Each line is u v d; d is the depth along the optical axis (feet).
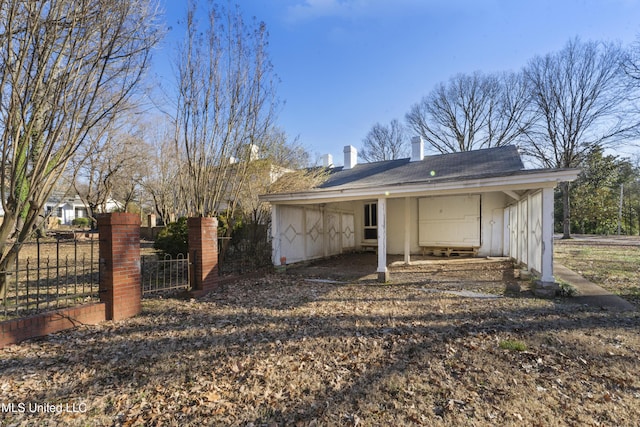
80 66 16.39
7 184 18.84
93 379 10.45
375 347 12.83
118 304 16.79
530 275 25.79
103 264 16.80
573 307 18.10
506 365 11.05
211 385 10.05
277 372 10.86
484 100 93.56
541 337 13.48
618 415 8.17
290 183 41.83
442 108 100.68
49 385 10.05
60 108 16.24
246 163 30.66
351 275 30.32
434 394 9.35
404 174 39.27
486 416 8.25
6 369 11.05
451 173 34.19
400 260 39.58
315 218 39.88
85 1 15.28
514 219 34.45
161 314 17.76
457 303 19.52
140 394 9.57
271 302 20.39
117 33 16.34
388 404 8.90
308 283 26.86
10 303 17.83
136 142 67.51
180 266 29.07
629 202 99.04
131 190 82.99
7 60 14.26
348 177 46.19
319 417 8.36
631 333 13.85
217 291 23.68
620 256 39.81
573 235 88.53
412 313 17.49
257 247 32.65
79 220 116.98
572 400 8.89
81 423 8.17
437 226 43.45
